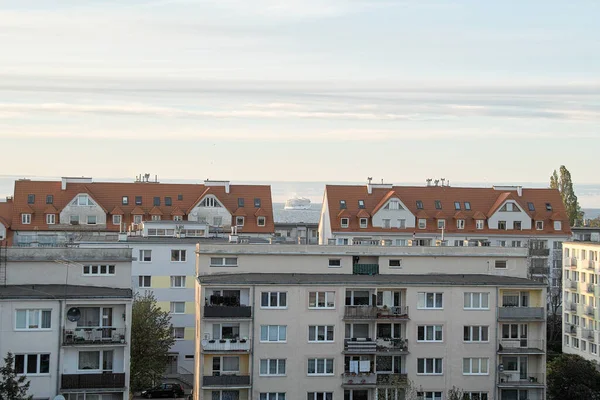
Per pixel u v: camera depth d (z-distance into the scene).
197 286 102.81
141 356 115.81
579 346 160.38
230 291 98.75
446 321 99.31
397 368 99.31
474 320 99.75
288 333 97.31
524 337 101.31
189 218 190.25
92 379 83.25
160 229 157.12
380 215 193.62
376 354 98.06
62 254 91.06
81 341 83.62
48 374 82.69
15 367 79.38
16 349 82.12
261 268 105.00
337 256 105.38
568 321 165.75
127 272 92.00
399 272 106.06
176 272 139.12
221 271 104.75
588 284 159.38
